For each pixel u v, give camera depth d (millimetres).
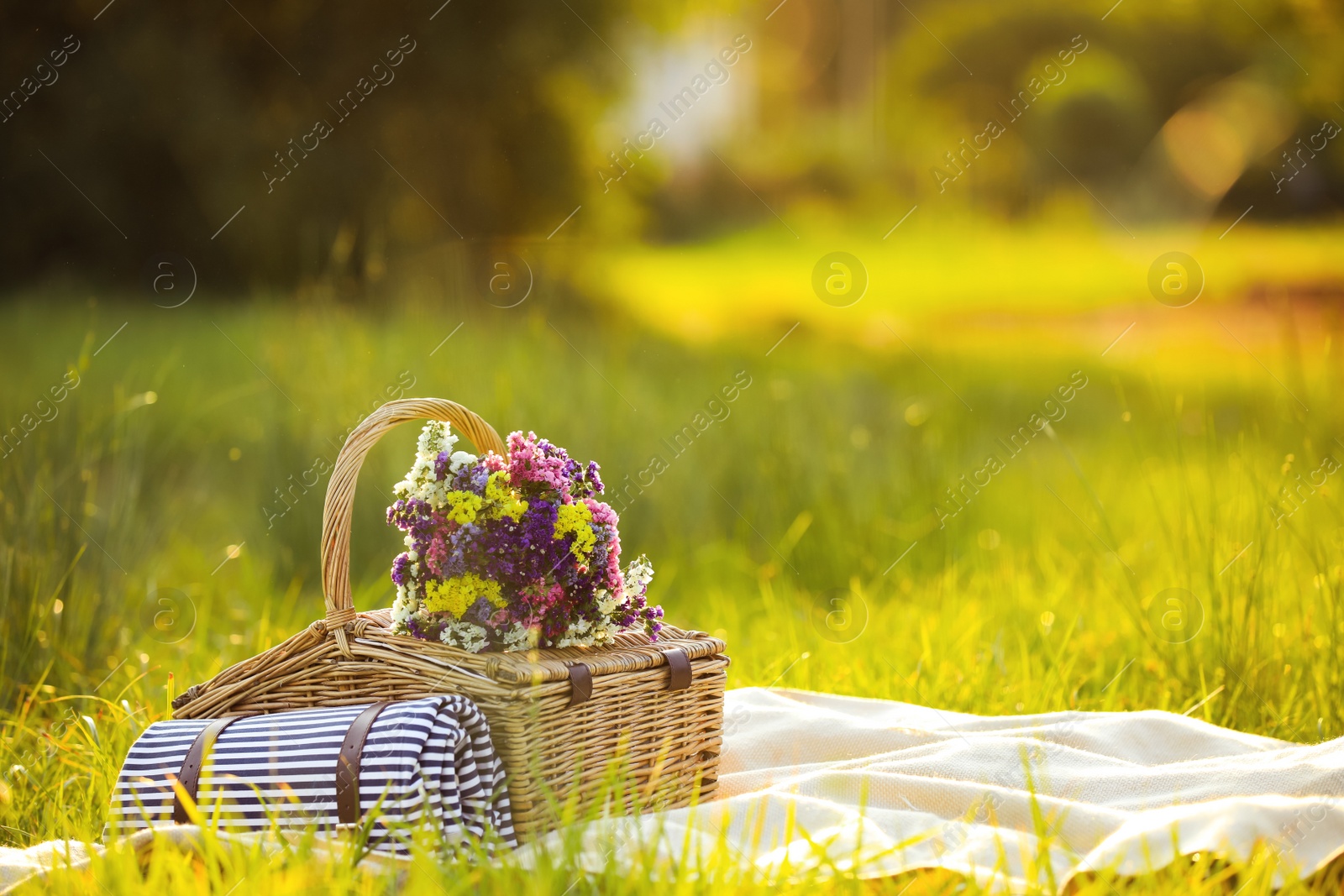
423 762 2260
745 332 12688
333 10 13398
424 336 5992
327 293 5992
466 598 2498
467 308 6520
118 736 3057
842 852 2229
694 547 5504
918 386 8250
